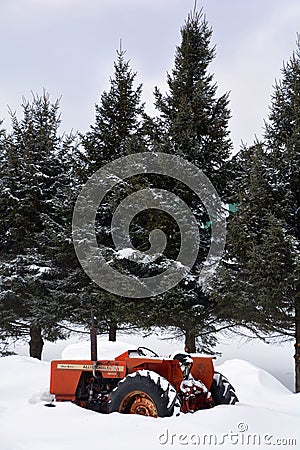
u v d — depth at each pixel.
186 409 6.63
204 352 14.59
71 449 4.92
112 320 14.46
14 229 15.98
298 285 11.51
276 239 11.55
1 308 15.81
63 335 15.62
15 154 16.70
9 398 7.60
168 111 15.42
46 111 17.61
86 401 7.21
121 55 17.30
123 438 5.27
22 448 4.96
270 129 13.73
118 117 17.05
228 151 14.71
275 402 9.30
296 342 12.51
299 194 13.04
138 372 6.34
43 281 15.24
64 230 15.01
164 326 13.93
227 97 15.16
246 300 11.96
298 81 13.62
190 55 15.72
